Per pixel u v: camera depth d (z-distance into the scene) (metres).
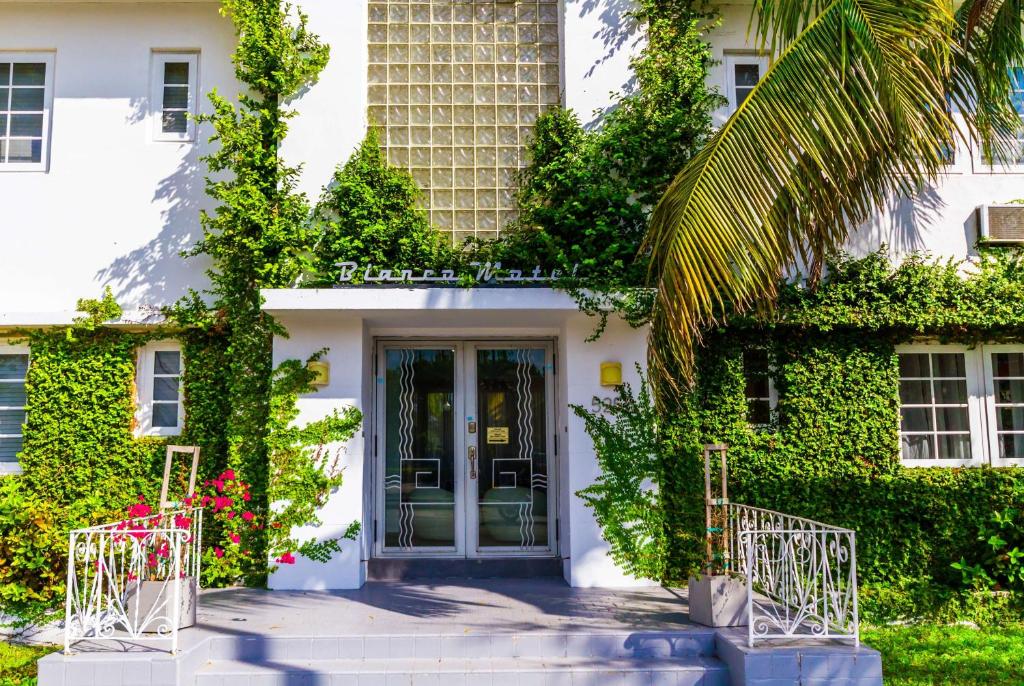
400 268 8.21
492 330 8.78
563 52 8.76
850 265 8.39
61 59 8.94
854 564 5.77
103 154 8.83
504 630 6.23
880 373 8.49
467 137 8.92
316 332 8.14
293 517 7.92
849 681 5.54
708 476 6.56
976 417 8.70
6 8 8.96
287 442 7.98
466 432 8.91
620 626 6.36
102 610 6.54
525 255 8.00
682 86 8.41
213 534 8.26
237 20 8.48
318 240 8.26
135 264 8.69
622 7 8.63
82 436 8.41
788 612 5.97
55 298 8.63
